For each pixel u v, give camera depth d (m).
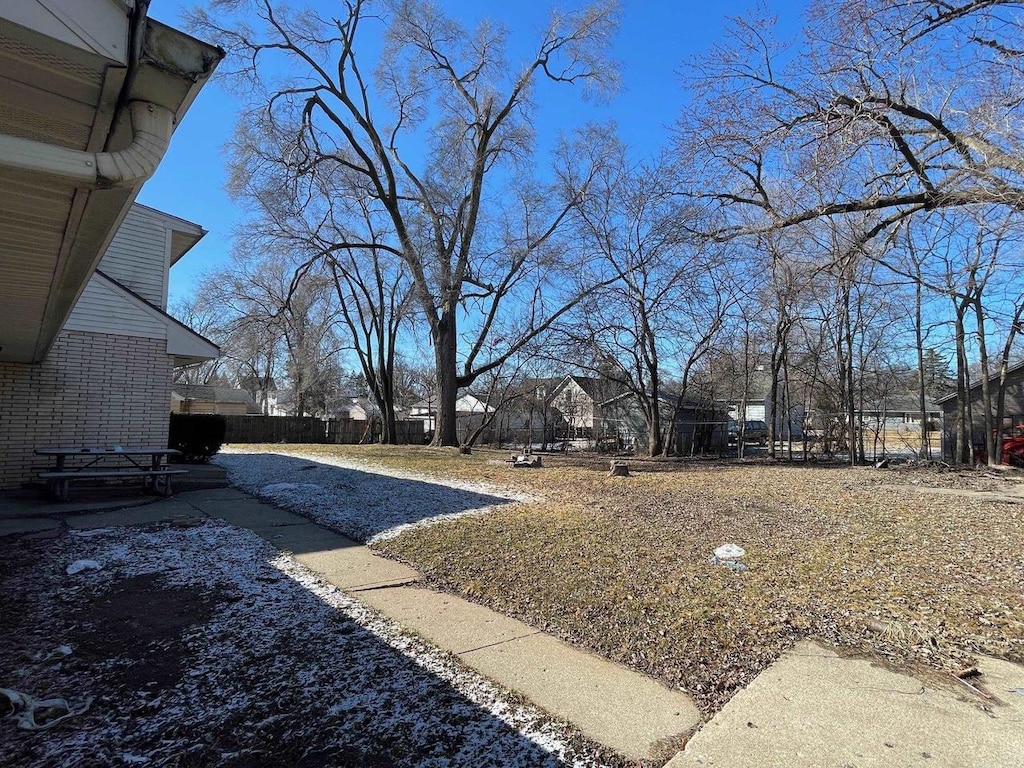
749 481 10.72
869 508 7.54
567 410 27.94
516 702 2.56
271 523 6.51
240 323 19.16
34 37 1.62
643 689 2.70
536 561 4.80
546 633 3.38
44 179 2.19
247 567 4.70
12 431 8.12
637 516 6.76
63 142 2.24
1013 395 18.50
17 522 6.29
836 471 13.75
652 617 3.56
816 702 2.57
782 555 4.96
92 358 8.70
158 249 10.53
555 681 2.77
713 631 3.34
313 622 3.50
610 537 5.62
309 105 16.92
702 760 2.13
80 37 1.68
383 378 24.59
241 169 15.73
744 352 20.34
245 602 3.84
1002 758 2.13
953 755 2.15
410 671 2.85
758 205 9.06
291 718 2.39
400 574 4.61
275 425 26.98
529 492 8.80
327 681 2.73
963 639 3.25
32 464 8.24
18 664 2.86
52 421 8.38
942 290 11.15
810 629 3.38
